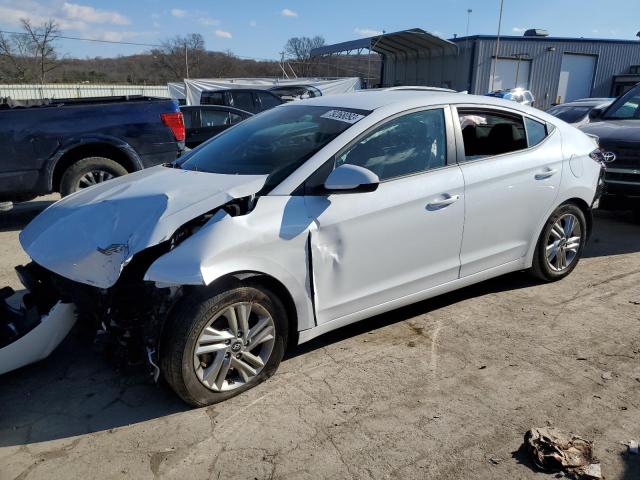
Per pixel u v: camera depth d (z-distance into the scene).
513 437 2.76
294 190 3.17
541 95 33.50
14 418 2.98
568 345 3.67
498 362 3.46
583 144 4.66
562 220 4.62
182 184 3.33
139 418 2.96
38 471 2.57
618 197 6.36
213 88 25.05
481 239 4.00
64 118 6.66
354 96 4.07
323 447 2.70
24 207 8.07
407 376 3.31
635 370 3.36
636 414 2.93
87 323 3.33
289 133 3.67
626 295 4.49
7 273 5.17
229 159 3.67
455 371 3.37
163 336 2.83
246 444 2.73
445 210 3.70
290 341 3.35
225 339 2.95
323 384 3.23
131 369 3.44
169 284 2.74
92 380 3.34
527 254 4.42
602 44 33.84
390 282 3.57
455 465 2.57
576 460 2.54
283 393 3.15
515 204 4.12
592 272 5.03
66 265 3.01
